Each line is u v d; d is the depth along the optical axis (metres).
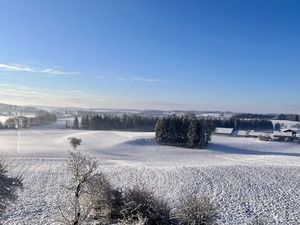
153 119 189.88
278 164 66.88
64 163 61.97
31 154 76.56
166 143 106.19
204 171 52.62
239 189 40.97
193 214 18.92
